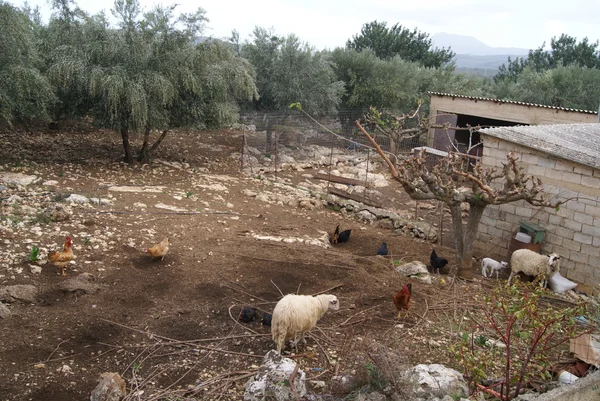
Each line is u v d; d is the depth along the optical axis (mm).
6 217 11516
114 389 6309
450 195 11180
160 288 9484
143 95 16641
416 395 6207
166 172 18547
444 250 14141
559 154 12344
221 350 7773
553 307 10516
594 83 34500
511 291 7445
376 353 6777
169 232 12219
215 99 19375
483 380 7180
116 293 9094
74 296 8812
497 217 13945
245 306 9195
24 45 15648
